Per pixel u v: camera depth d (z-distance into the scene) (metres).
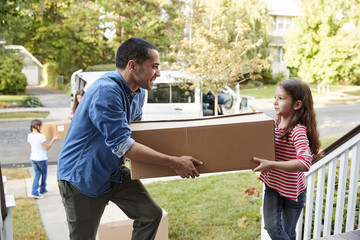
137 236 2.60
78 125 2.20
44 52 36.22
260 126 2.08
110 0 22.77
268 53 26.67
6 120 15.23
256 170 2.09
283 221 2.56
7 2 9.55
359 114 15.40
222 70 9.12
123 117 2.08
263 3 26.39
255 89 26.72
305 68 20.23
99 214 2.39
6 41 19.48
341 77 20.33
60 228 4.67
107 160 2.24
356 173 2.70
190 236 4.26
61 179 2.29
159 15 23.12
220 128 2.07
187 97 9.12
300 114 2.25
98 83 2.13
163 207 5.27
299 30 20.03
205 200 5.55
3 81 26.73
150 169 2.11
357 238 1.93
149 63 2.16
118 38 22.64
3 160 8.60
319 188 2.91
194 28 11.76
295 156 2.27
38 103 20.14
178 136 2.08
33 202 5.62
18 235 4.38
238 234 4.25
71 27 27.42
